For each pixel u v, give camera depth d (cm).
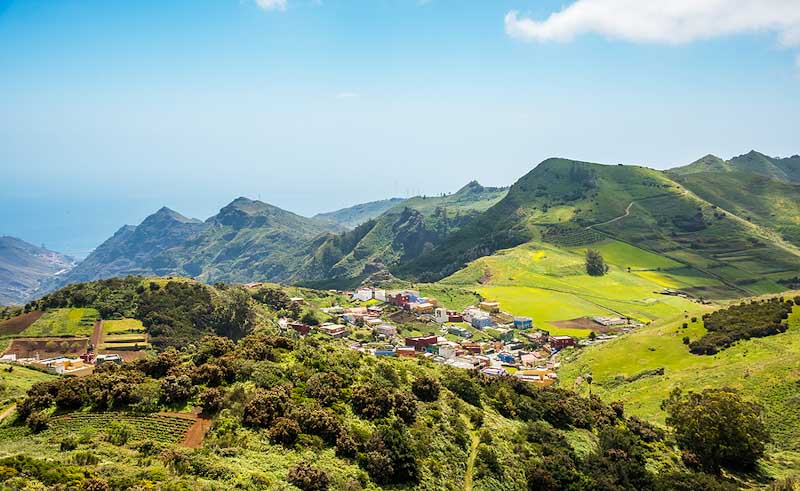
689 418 8256
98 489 3975
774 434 8950
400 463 5681
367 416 6581
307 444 5672
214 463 4819
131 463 4722
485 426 7625
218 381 6600
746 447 7725
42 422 5550
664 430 9119
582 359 15325
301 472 4919
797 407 9269
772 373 10425
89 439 5172
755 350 12050
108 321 16750
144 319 17000
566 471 6875
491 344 19462
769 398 9769
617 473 7106
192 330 17038
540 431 7844
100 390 6128
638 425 8819
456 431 7062
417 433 6550
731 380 10800
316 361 7675
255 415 5819
